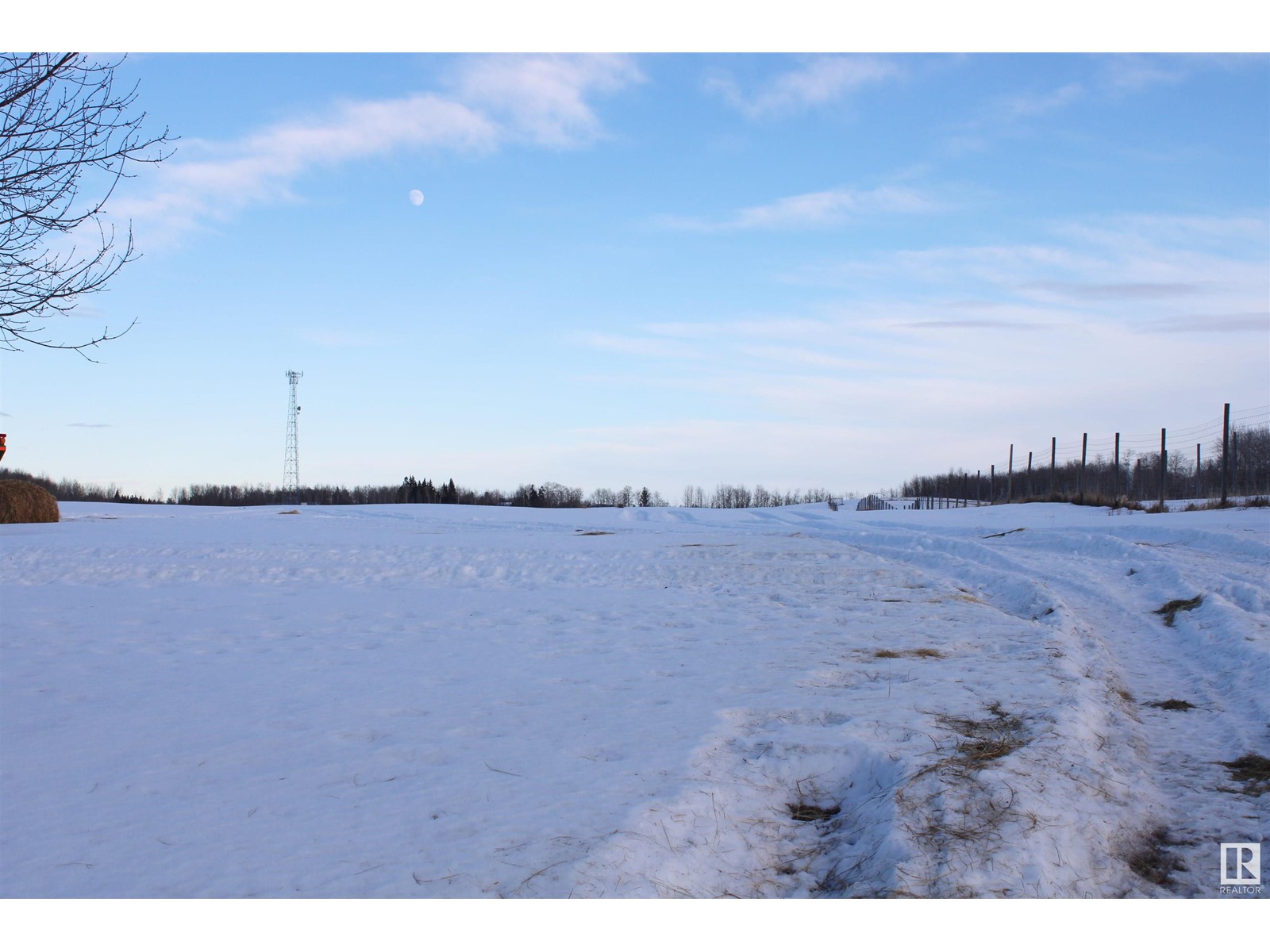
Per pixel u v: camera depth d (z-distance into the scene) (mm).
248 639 9633
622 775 5043
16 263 10047
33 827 4387
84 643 9391
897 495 86250
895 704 6543
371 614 11453
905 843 4320
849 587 13750
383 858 4020
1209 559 15328
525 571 16109
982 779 4918
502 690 7199
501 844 4133
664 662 8336
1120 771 5488
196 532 23422
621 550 19094
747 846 4473
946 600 12273
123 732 6000
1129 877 4336
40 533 22266
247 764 5320
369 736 5883
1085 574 14688
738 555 18188
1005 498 58531
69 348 10625
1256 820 4953
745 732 5977
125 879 3840
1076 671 7641
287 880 3826
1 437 27203
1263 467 52125
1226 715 6867
